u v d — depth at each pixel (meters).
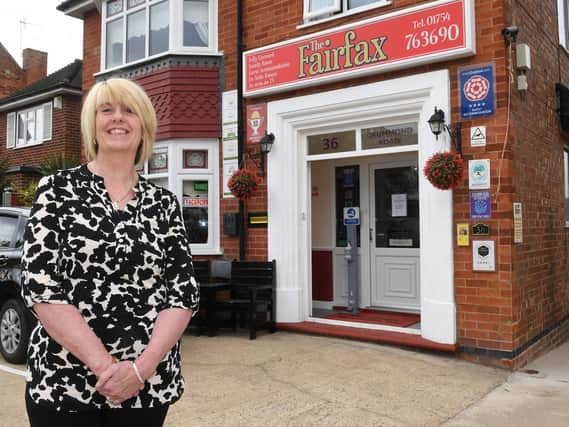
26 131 15.61
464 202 5.66
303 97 7.00
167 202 2.09
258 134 7.45
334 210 8.39
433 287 5.87
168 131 8.02
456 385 4.82
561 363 5.71
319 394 4.54
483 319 5.52
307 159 7.25
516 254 5.58
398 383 4.85
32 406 1.81
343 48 6.53
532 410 4.22
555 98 7.37
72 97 14.48
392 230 7.84
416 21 5.93
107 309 1.83
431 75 5.93
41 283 1.73
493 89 5.53
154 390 1.90
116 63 9.44
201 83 8.03
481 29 5.63
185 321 1.95
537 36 6.65
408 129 6.45
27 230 1.82
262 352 5.97
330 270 8.41
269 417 4.00
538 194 6.42
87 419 1.82
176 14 8.21
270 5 7.43
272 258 7.22
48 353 1.81
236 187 7.18
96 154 2.05
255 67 7.39
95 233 1.85
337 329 6.74
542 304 6.35
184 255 2.05
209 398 4.42
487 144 5.54
